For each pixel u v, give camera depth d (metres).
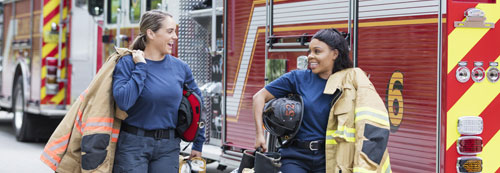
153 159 4.02
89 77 9.85
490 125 4.56
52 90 10.04
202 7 7.10
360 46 4.98
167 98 3.96
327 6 5.25
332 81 3.65
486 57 4.52
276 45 5.81
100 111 3.84
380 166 3.47
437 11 4.45
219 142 6.89
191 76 4.21
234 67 6.49
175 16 7.45
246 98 6.31
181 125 4.13
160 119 3.96
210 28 6.99
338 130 3.57
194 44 7.21
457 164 4.48
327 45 3.70
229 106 6.58
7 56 11.94
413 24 4.59
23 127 10.79
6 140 11.23
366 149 3.45
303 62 5.50
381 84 4.83
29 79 10.70
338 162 3.56
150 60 4.00
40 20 10.22
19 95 11.16
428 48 4.50
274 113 3.69
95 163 3.81
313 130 3.70
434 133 4.47
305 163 3.73
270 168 3.65
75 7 9.98
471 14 4.43
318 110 3.68
